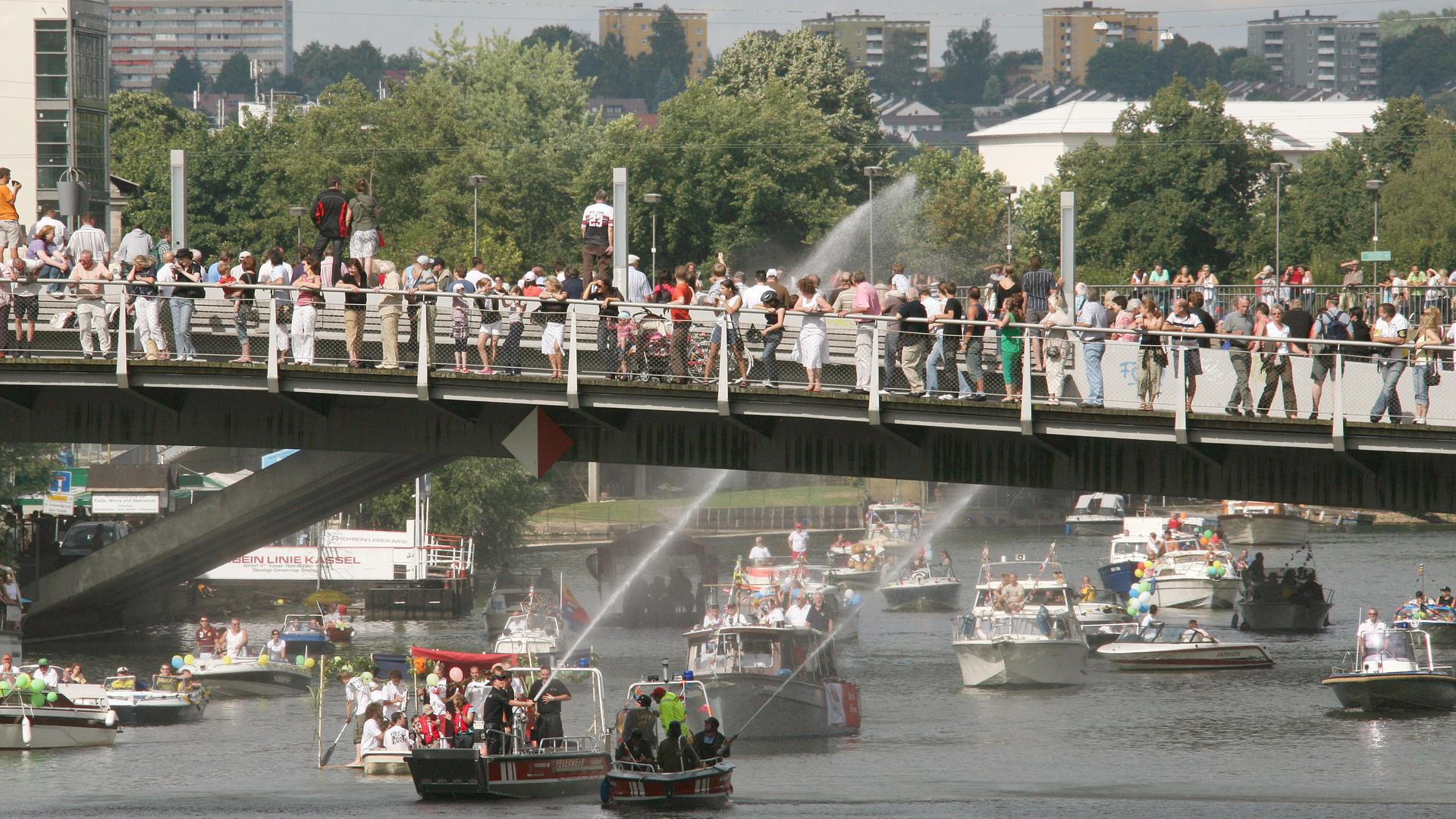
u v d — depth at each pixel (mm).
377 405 150375
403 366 145125
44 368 147875
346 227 149625
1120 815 146000
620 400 141000
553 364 142750
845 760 173125
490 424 148750
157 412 152625
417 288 143000
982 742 183500
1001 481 138750
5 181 162375
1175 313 139250
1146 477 136125
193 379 146375
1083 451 136750
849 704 190750
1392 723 193750
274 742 185750
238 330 147000
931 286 165375
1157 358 131625
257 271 175625
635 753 148125
